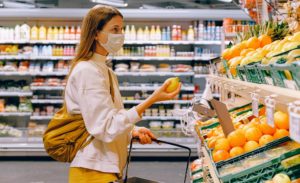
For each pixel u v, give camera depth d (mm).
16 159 7238
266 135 1792
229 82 2309
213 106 2131
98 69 2125
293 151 1518
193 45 7867
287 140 1714
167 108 7590
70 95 2131
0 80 7609
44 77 7652
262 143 1768
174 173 6230
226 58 2504
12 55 7266
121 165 2289
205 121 3158
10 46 7336
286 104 1129
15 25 7699
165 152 7062
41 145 7070
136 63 7473
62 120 2160
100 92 2049
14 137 7277
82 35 2180
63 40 7348
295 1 2465
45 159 7262
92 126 2033
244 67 1898
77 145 2145
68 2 8234
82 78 2061
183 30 7676
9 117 7781
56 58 7297
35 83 7320
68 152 2160
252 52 2031
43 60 7711
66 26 7371
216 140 2080
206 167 2764
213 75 3424
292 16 2504
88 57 2170
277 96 1229
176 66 7445
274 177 1468
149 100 2049
